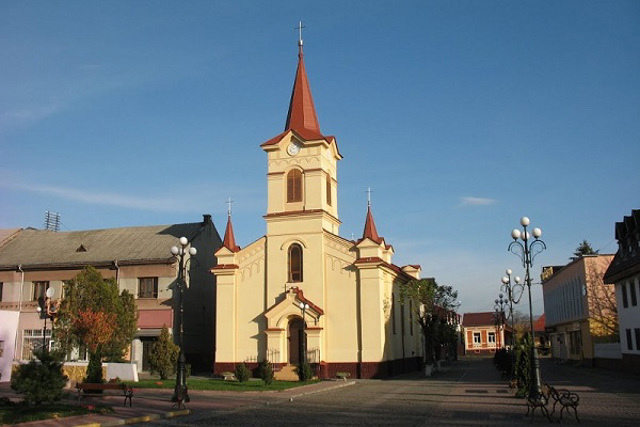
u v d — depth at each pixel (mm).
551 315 81250
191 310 51719
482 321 125250
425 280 54219
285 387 34656
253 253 46375
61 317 38844
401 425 19672
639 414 22156
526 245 27422
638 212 43875
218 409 24812
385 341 44625
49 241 57281
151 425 20672
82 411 22406
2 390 32375
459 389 34250
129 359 49062
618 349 51000
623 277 46188
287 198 46438
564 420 20766
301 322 44438
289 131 46875
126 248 53219
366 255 43656
